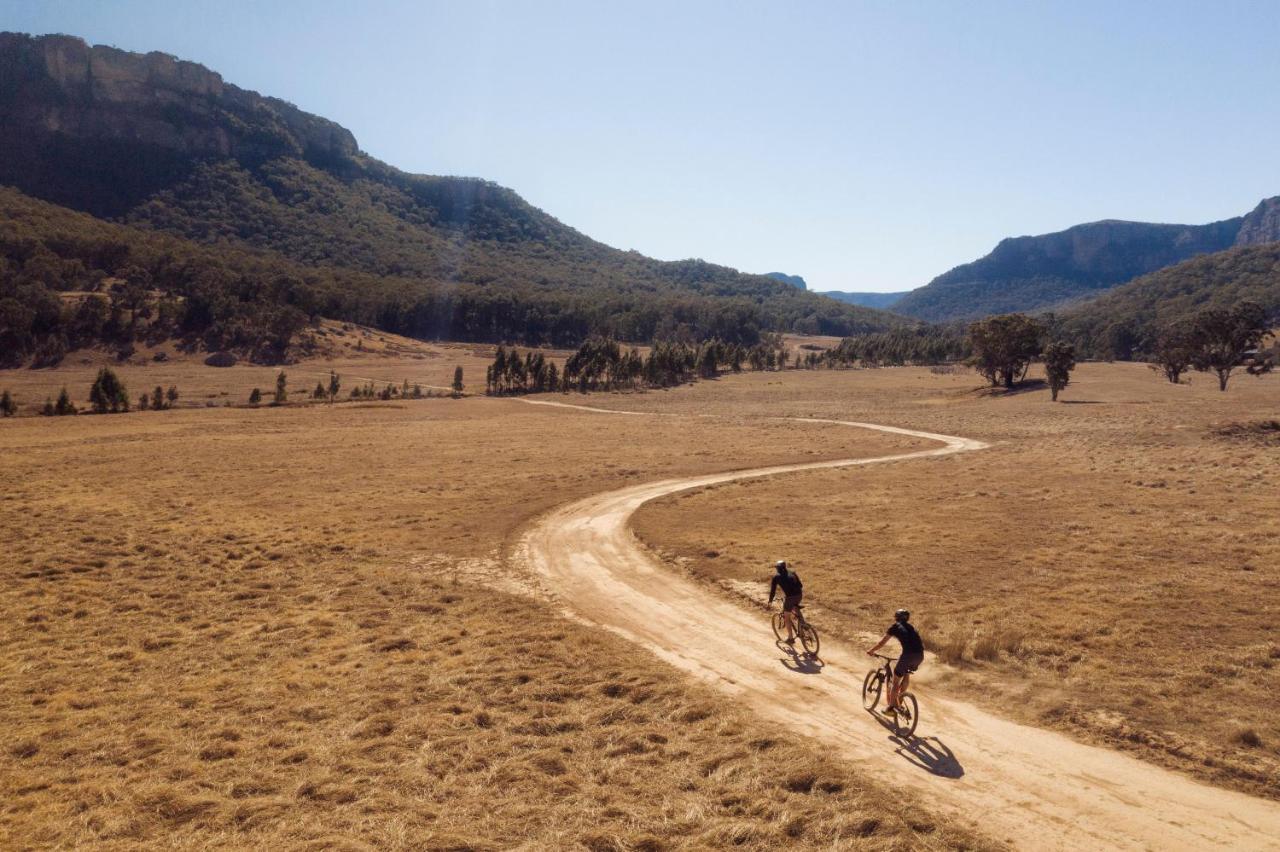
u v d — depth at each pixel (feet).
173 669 59.88
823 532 100.42
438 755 43.57
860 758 42.88
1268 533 88.07
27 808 38.83
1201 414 221.25
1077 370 508.12
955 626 62.85
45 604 76.95
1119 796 38.40
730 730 46.21
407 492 141.08
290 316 622.95
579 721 48.14
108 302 636.07
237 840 34.94
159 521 116.37
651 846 34.40
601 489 143.43
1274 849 33.96
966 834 35.22
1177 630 59.41
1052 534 93.56
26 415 313.32
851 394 410.31
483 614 72.64
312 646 64.34
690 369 554.46
